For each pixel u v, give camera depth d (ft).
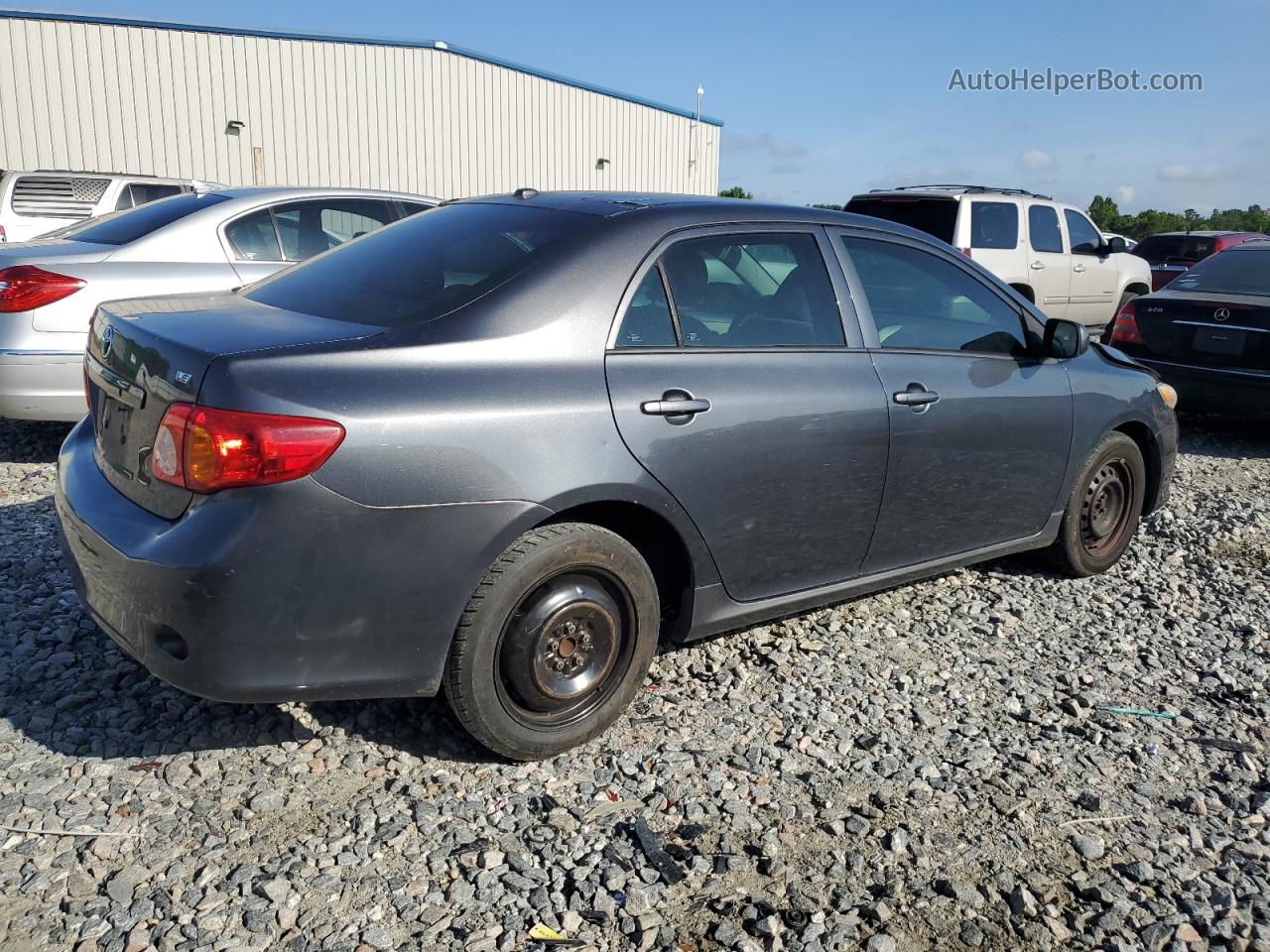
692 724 11.23
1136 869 9.09
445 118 89.45
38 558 14.76
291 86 83.05
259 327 9.65
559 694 10.20
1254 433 29.78
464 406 9.16
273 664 8.77
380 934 7.88
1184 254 59.00
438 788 9.79
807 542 11.95
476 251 10.80
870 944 8.09
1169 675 13.25
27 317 19.04
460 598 9.32
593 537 10.03
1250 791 10.56
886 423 12.28
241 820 9.15
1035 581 16.28
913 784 10.29
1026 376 14.37
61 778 9.61
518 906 8.27
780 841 9.32
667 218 11.16
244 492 8.45
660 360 10.55
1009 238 39.24
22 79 75.15
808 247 12.34
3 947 7.52
